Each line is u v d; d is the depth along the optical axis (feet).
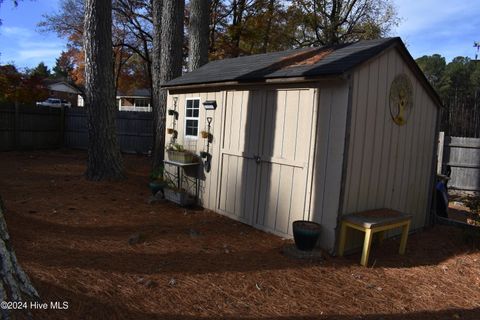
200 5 32.89
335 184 15.84
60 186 25.96
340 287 13.05
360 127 16.12
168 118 26.22
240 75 19.69
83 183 26.99
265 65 19.92
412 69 18.53
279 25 69.41
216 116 22.04
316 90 16.48
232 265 14.06
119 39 79.10
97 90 27.58
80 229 17.03
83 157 45.47
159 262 13.71
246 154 20.01
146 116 51.70
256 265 14.26
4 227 7.82
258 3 66.23
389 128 17.78
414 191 20.27
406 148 19.11
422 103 19.81
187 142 24.49
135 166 39.65
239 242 17.04
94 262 13.04
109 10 27.40
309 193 16.84
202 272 13.14
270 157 18.61
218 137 21.94
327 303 11.78
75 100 172.55
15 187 25.20
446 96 41.24
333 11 70.64
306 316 10.84
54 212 19.45
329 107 16.02
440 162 34.12
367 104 16.31
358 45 17.72
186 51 66.95
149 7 71.15
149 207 22.34
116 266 12.91
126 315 9.86
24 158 41.63
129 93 152.76
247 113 19.95
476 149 33.14
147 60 77.00
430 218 21.76
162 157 31.55
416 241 19.16
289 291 12.35
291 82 17.06
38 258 12.67
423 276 14.67
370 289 13.12
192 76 24.53
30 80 54.44
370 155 16.88
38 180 28.14
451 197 32.48
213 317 10.35
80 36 79.56
